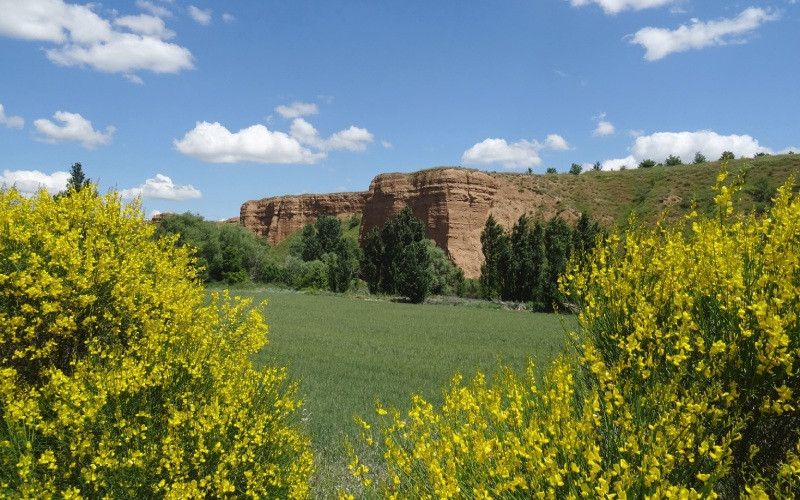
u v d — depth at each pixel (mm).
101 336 5887
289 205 138000
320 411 12031
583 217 63906
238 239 80938
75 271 5500
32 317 5289
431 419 4027
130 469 4625
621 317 4949
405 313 47750
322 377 16875
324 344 25672
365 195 130875
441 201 100562
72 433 4711
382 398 13930
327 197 134875
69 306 5512
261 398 6102
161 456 4832
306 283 78188
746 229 4582
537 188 107562
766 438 3850
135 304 6129
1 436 4562
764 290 4023
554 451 3016
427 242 86312
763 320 3615
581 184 108562
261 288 74688
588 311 5230
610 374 3801
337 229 107625
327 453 8859
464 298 76062
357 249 93625
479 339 30219
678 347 3832
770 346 3494
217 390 5551
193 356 5648
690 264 4574
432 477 3385
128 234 6977
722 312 4105
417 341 28562
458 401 4094
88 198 6566
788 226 3895
